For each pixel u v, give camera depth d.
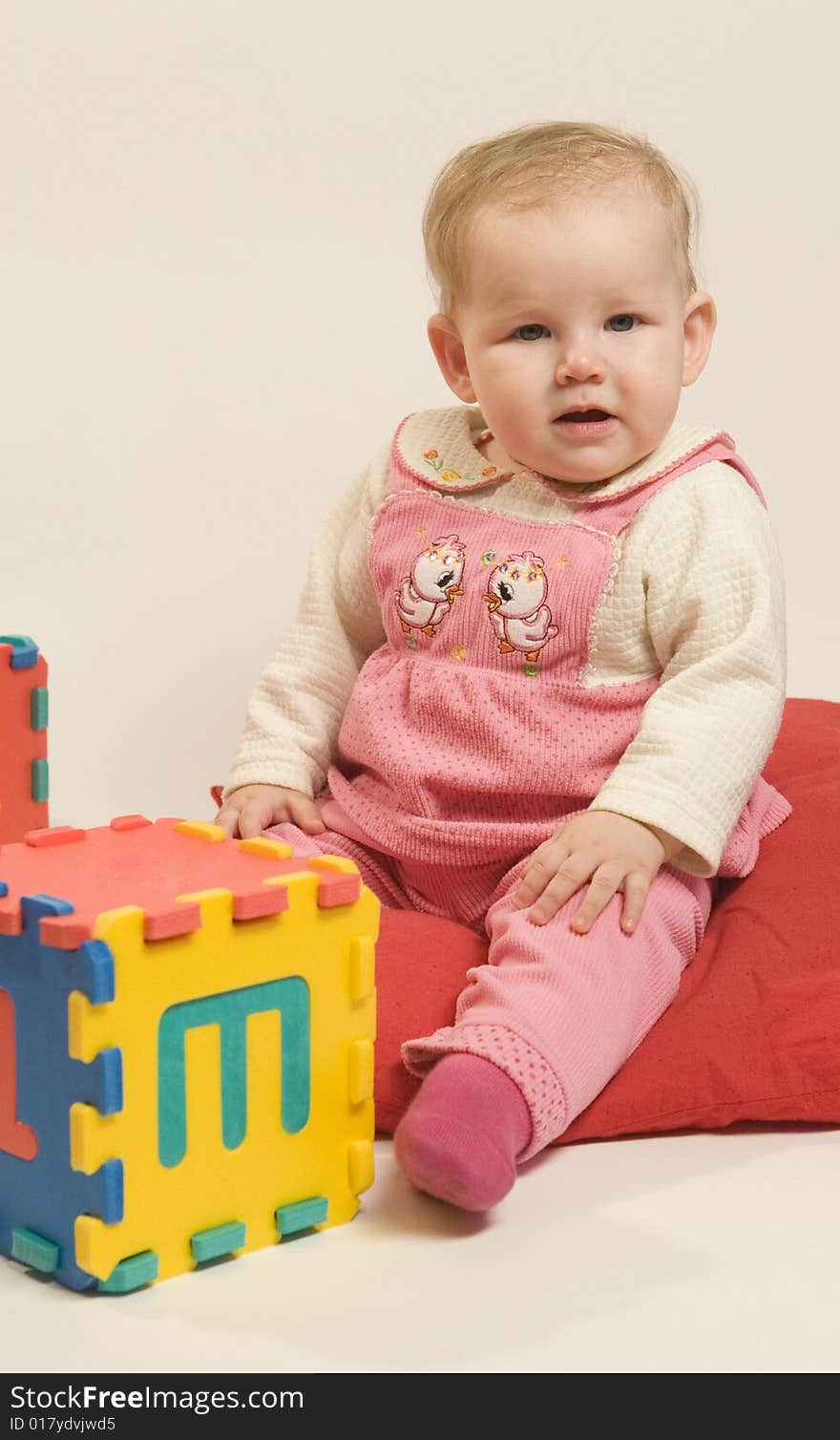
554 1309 1.24
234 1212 1.30
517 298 1.69
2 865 1.34
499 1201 1.35
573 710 1.71
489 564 1.74
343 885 1.32
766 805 1.81
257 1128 1.30
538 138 1.76
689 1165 1.46
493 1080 1.37
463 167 1.78
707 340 1.83
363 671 1.84
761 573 1.67
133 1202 1.23
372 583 1.90
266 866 1.34
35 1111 1.25
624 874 1.54
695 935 1.64
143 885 1.28
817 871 1.73
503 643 1.72
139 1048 1.22
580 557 1.70
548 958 1.47
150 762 2.43
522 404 1.71
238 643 2.66
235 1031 1.28
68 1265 1.24
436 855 1.71
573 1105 1.42
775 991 1.56
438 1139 1.32
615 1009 1.47
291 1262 1.30
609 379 1.69
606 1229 1.35
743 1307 1.24
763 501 1.78
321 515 2.86
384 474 1.91
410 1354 1.18
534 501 1.77
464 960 1.63
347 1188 1.36
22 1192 1.27
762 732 1.63
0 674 1.92
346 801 1.81
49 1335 1.20
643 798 1.58
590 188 1.69
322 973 1.32
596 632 1.70
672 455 1.74
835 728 2.14
